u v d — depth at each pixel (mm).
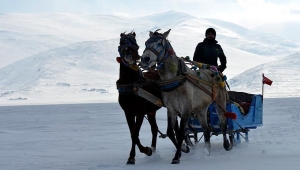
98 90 171625
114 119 32719
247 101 15508
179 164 10984
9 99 160375
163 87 11359
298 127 20891
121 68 11336
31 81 190250
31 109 65062
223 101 13352
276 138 16703
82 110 54344
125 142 17172
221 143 15680
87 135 20500
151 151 11844
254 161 11055
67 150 14938
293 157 11594
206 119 12773
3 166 11297
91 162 11703
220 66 14078
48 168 10844
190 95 11500
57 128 25359
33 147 16078
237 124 13898
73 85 180125
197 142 14086
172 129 11688
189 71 11883
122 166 10844
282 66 148875
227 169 9969
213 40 14023
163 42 11164
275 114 33219
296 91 120312
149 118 12742
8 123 31109
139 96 11289
